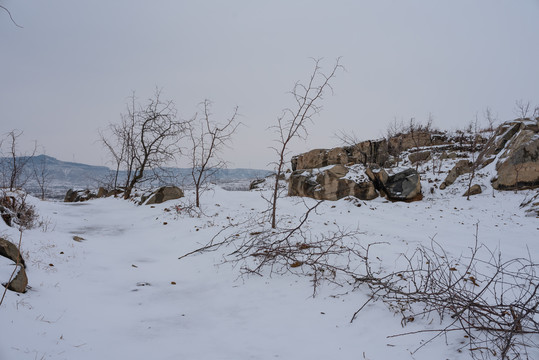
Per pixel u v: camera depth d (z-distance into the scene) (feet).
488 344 12.37
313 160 81.97
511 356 11.43
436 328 14.06
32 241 24.41
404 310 15.81
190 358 12.01
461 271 21.25
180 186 53.93
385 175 52.85
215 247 27.32
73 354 11.34
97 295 17.67
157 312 16.24
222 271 22.04
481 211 45.62
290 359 12.09
